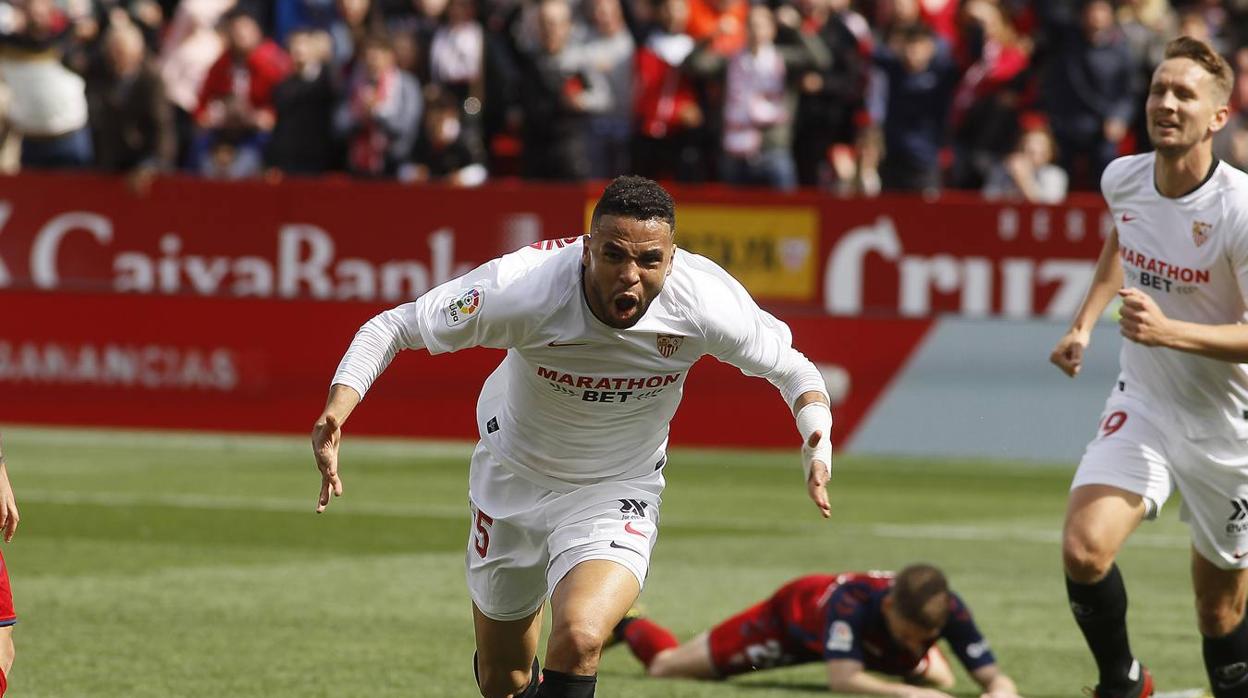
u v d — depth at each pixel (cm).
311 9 5609
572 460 1648
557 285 1546
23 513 3469
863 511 3681
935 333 4362
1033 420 4344
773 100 4716
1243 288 1902
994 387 4350
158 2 6162
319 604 2672
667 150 4759
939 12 5294
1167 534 3541
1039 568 3098
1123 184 1980
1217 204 1903
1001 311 4331
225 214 4578
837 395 4412
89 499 3659
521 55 4888
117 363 4647
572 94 4731
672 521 3538
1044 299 4316
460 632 2483
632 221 1469
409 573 2953
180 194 4591
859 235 4366
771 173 4731
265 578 2878
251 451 4403
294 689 2109
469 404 4550
